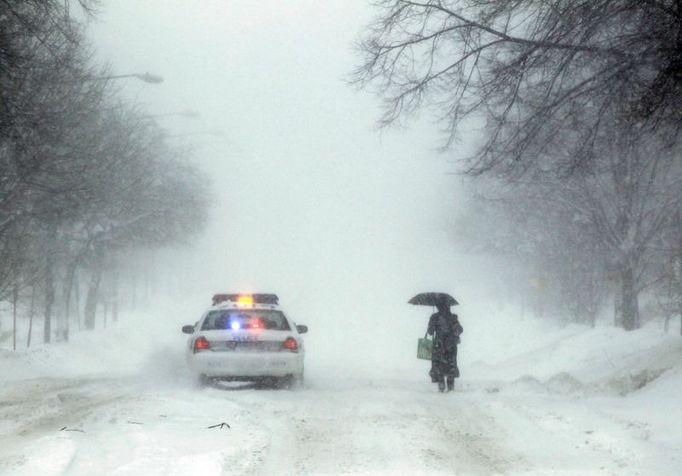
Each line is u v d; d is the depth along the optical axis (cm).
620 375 6700
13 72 6225
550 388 6500
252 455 3078
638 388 6016
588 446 3325
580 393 6128
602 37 4706
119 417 4094
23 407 4803
